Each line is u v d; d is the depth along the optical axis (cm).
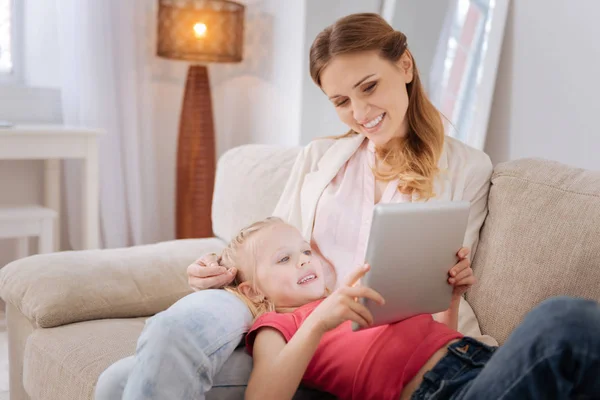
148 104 336
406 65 151
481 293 147
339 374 117
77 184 317
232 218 202
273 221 139
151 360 110
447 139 160
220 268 135
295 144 310
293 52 307
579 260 130
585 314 88
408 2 289
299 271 132
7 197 320
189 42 307
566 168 146
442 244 115
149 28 339
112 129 317
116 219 322
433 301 119
